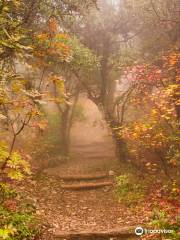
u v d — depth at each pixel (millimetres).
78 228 9477
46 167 17719
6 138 18078
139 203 11500
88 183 14789
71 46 13812
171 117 11047
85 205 12266
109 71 18406
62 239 8602
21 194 11195
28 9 10773
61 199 12938
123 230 8852
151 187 12836
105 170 16703
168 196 10859
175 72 12039
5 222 8023
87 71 16641
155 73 11977
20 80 7363
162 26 15242
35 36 9883
